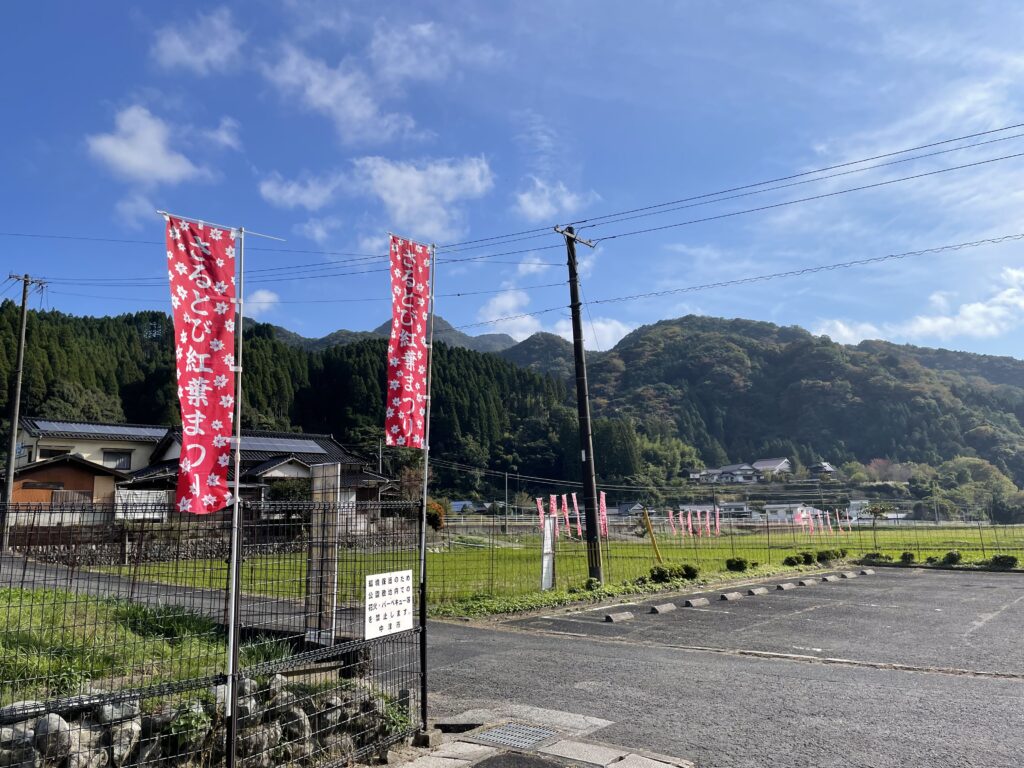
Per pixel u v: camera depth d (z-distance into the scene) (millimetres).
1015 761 5250
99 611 6395
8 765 3824
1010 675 8203
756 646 10008
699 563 23031
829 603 14828
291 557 6750
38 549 5195
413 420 6074
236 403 4629
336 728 5211
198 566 5953
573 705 6758
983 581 20016
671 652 9453
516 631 10992
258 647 6398
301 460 31875
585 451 16453
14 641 5664
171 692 4090
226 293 4648
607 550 20969
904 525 59406
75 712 4336
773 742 5676
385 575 5551
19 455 36781
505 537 32312
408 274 6207
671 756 5328
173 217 4441
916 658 9219
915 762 5227
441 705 6750
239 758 4551
